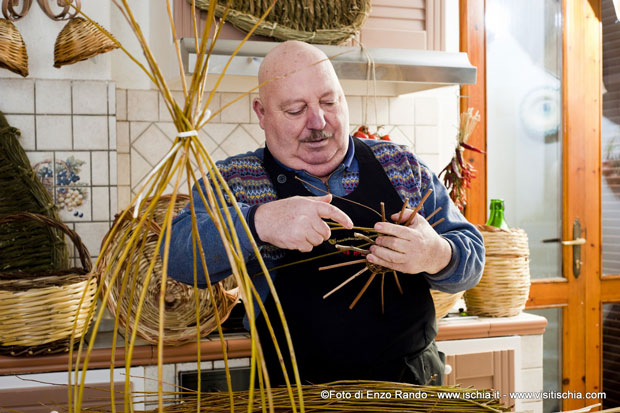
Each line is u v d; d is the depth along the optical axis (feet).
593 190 10.11
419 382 4.83
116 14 7.90
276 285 4.80
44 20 7.30
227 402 3.39
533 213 9.91
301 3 7.04
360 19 7.22
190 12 6.91
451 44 9.42
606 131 10.23
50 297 5.85
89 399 6.05
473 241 4.78
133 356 6.17
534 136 9.85
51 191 7.33
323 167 4.87
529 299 9.80
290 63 4.64
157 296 6.34
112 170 7.50
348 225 3.58
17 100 7.22
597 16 10.00
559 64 9.91
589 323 10.14
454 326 7.23
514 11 9.67
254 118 8.37
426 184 5.16
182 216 4.45
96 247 7.47
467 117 7.92
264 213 3.81
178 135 2.60
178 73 6.86
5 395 5.87
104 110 7.47
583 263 10.09
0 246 6.95
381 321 4.74
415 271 4.21
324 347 4.69
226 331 6.86
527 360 7.63
